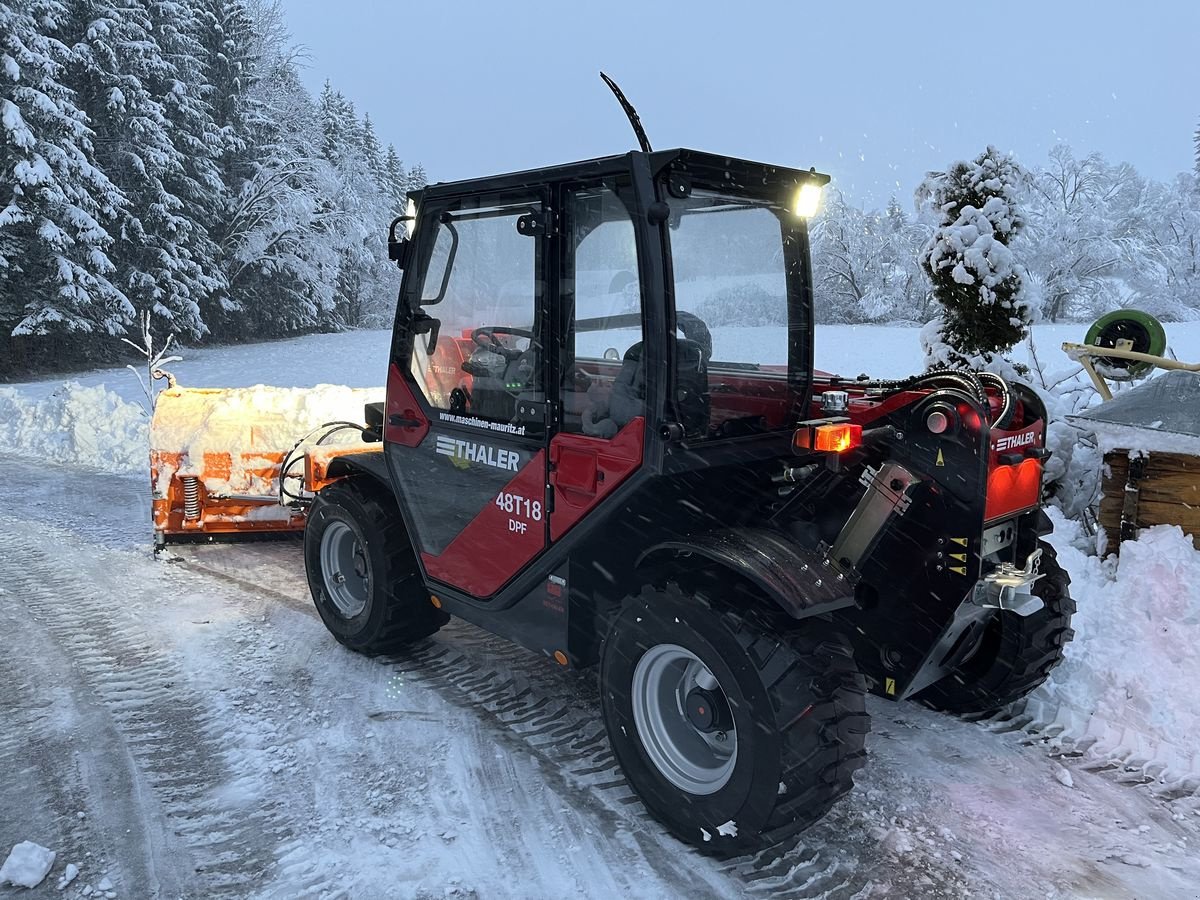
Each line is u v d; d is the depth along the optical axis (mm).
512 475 3215
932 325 6570
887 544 3041
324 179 33812
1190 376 4645
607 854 2709
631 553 3102
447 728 3479
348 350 28672
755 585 2703
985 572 2943
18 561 5684
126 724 3525
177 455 5504
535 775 3145
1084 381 6574
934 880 2586
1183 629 3789
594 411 2926
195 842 2773
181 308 26594
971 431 2805
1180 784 3086
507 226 3139
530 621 3316
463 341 3379
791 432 3162
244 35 32938
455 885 2562
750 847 2598
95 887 2562
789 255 3168
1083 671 3789
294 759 3258
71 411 10125
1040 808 2959
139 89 25266
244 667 4059
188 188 28062
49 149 21562
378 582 3916
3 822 2887
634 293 2762
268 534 6102
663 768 2816
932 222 6980
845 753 2490
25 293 22297
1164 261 31312
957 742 3398
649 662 2818
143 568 5531
